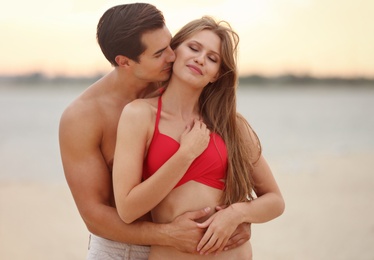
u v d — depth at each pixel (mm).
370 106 59250
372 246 7172
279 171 13812
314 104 63844
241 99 77688
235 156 2875
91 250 3096
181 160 2586
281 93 105062
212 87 2951
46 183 12539
